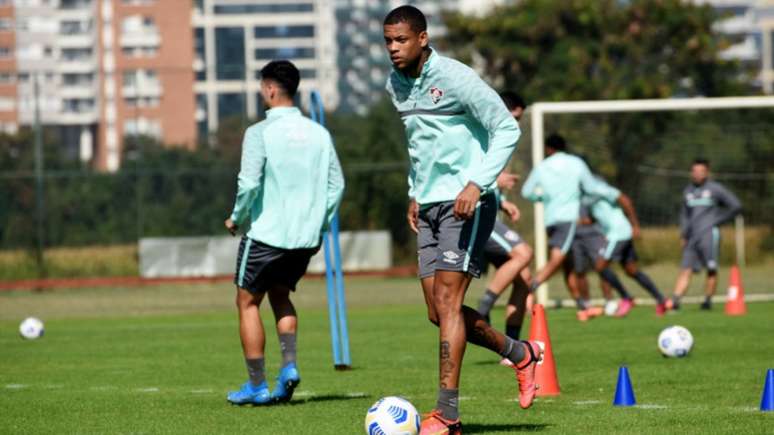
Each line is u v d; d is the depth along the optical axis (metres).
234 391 26.62
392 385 27.28
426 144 19.30
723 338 37.72
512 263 31.48
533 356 20.19
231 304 67.12
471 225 19.08
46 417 22.58
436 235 19.59
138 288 85.25
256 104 97.38
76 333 46.19
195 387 27.56
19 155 100.12
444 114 19.11
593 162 72.25
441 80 18.97
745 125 79.69
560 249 45.72
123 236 90.62
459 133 19.14
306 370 30.92
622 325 44.41
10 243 87.31
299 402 24.19
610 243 49.75
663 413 21.62
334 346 30.92
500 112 18.84
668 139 79.88
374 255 92.12
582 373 28.80
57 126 102.00
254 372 23.77
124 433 20.44
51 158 100.25
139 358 35.09
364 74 181.25
